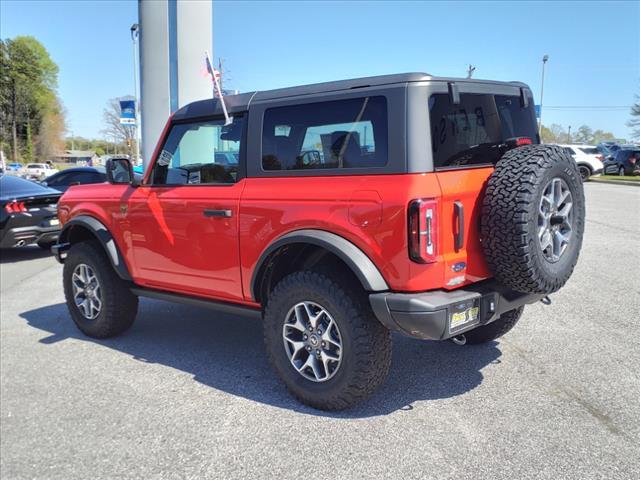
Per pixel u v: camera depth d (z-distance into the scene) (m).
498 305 3.42
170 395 3.98
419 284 3.11
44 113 91.12
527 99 4.09
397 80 3.21
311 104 3.58
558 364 4.18
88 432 3.49
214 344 5.08
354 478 2.84
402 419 3.43
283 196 3.62
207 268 4.17
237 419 3.56
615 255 8.02
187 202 4.23
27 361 4.79
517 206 3.09
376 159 3.25
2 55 85.06
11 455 3.25
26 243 9.95
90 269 5.23
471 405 3.58
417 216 3.02
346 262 3.24
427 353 4.55
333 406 3.52
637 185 23.66
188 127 4.37
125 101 16.70
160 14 8.67
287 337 3.68
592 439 3.11
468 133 3.52
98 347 5.11
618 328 4.94
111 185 5.15
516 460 2.93
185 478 2.94
